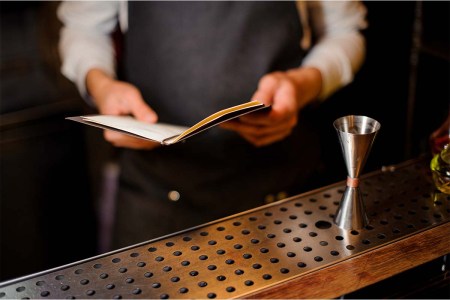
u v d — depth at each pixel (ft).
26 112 8.29
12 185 8.29
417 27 7.86
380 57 8.43
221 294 3.26
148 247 3.67
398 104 8.74
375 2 8.05
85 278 3.41
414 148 8.41
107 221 9.31
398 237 3.70
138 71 6.70
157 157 6.65
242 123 5.53
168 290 3.30
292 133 6.80
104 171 9.40
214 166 6.63
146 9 6.39
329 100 8.51
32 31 8.85
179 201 6.81
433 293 3.95
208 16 6.28
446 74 7.63
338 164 8.69
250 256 3.56
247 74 6.49
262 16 6.32
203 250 3.63
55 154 8.59
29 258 8.73
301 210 4.00
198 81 6.52
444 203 4.04
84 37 7.02
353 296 3.71
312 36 7.26
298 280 3.35
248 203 6.82
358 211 3.77
